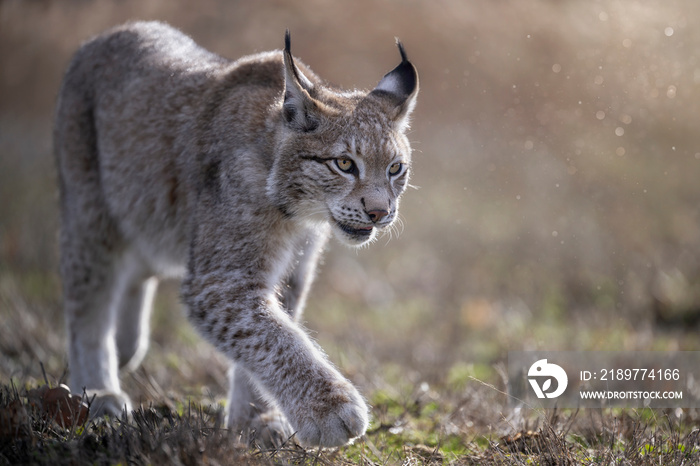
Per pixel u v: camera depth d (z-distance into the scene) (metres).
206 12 19.53
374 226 7.58
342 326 14.52
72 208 9.59
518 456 7.04
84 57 9.85
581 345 12.35
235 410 8.25
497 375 10.70
